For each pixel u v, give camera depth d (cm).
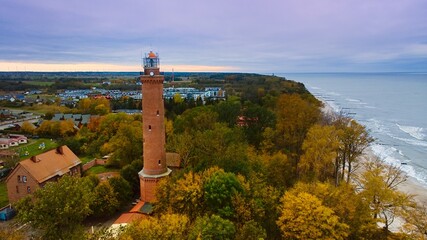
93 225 5088
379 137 13438
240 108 10331
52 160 6775
